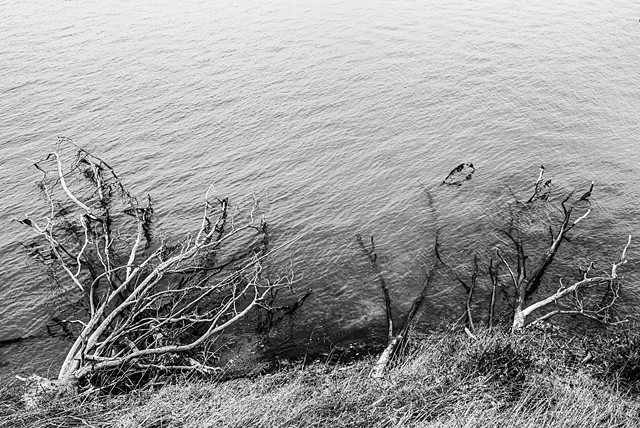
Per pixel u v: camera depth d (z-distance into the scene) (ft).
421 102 128.67
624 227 80.53
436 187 93.40
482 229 81.56
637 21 187.42
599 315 62.03
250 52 167.43
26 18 205.46
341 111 124.88
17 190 95.14
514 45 166.81
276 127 118.01
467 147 107.65
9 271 74.74
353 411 32.50
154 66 156.15
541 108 124.06
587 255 74.95
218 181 98.07
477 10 205.57
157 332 56.24
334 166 101.76
